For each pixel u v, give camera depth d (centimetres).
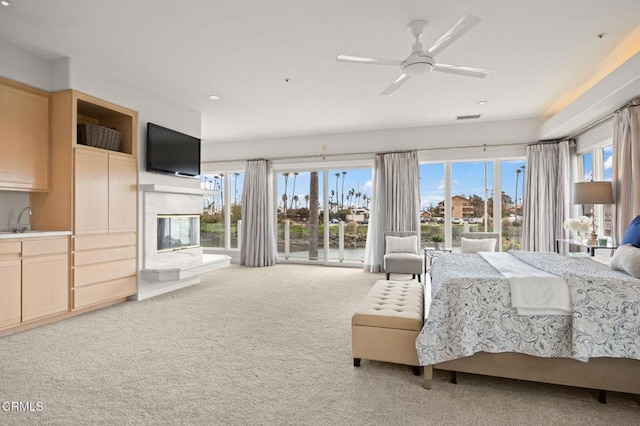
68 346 285
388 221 636
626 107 373
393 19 284
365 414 189
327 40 321
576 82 426
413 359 234
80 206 365
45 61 361
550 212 555
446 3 262
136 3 263
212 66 377
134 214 431
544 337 203
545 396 209
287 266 705
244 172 751
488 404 199
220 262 519
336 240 709
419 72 291
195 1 261
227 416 187
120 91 412
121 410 192
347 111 542
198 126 545
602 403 201
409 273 532
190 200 523
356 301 429
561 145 550
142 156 444
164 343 292
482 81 421
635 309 192
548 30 302
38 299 328
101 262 388
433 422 182
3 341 295
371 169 686
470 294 213
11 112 333
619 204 386
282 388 217
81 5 266
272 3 263
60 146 360
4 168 327
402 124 622
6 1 260
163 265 472
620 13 276
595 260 333
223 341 296
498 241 542
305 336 308
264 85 433
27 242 319
